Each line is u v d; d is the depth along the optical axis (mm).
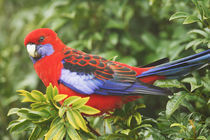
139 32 8594
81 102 4250
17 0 10188
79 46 7922
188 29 7004
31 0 9953
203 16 4574
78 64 5082
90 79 4969
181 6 5941
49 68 5188
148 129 4633
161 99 5332
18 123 4465
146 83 4762
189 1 5934
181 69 4715
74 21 8234
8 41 9945
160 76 4883
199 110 4781
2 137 6133
